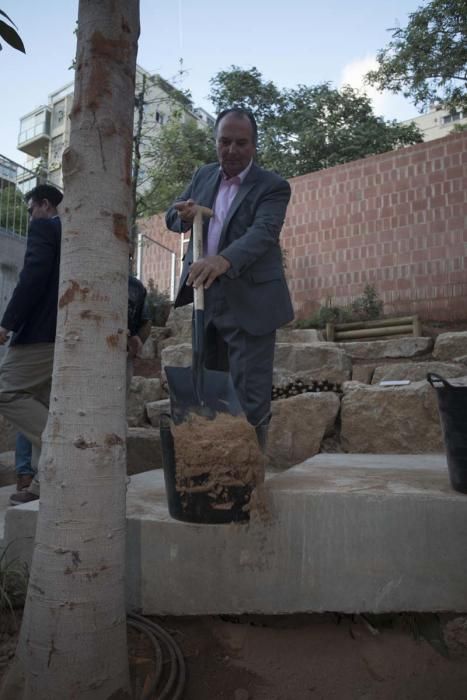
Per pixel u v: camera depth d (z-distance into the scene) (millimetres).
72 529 1422
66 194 1526
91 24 1526
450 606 1619
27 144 33125
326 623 1839
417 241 6516
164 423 1742
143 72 8883
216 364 2398
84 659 1406
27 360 2697
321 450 3793
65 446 1442
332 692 1638
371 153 15633
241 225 2264
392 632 1784
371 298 6434
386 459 2787
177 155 9961
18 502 2986
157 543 1777
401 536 1655
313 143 15688
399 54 11484
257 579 1718
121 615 1492
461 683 1637
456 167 6383
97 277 1487
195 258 1921
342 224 7086
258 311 2195
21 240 6016
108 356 1490
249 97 16953
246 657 1757
